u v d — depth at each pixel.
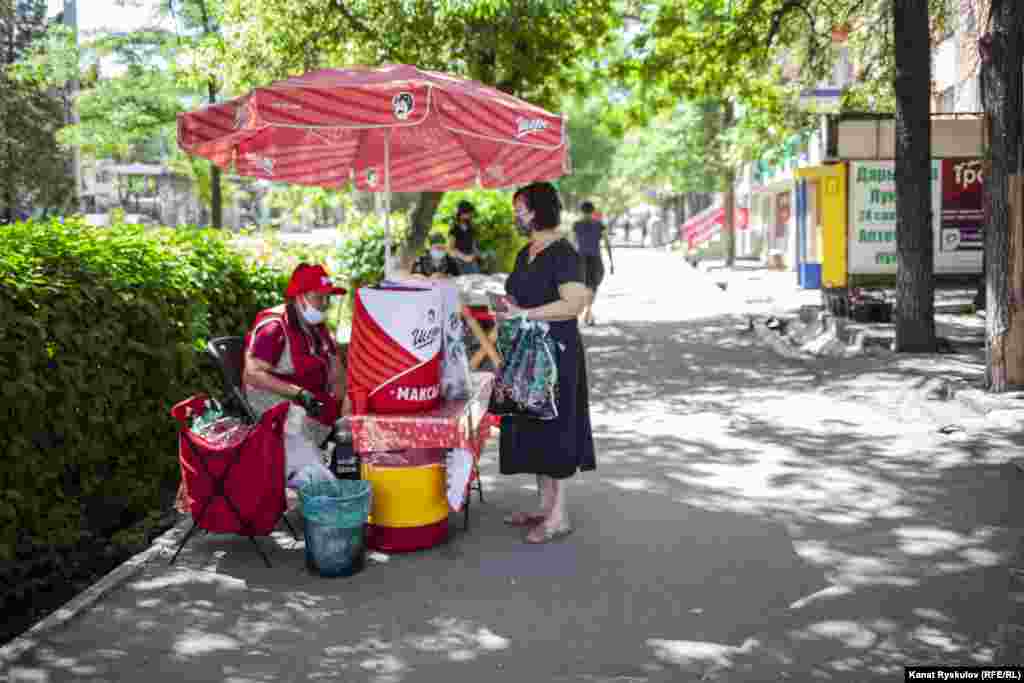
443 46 12.93
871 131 15.88
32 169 23.72
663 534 5.13
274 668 3.66
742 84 17.55
